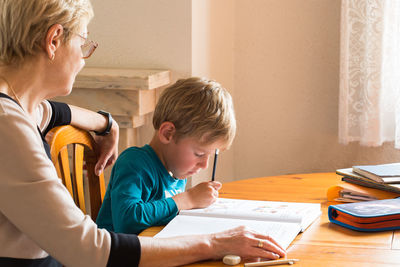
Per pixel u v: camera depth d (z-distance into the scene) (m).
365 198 1.41
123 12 2.28
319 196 1.51
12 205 0.86
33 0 0.90
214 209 1.29
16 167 0.86
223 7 2.49
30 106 0.97
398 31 2.24
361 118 2.31
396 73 2.27
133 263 0.92
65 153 1.39
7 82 0.93
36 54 0.94
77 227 0.89
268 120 2.60
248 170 2.68
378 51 2.23
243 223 1.18
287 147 2.60
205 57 2.36
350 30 2.27
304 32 2.49
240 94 2.63
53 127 1.36
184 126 1.32
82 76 2.10
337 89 2.48
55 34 0.92
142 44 2.28
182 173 1.40
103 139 1.58
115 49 2.31
